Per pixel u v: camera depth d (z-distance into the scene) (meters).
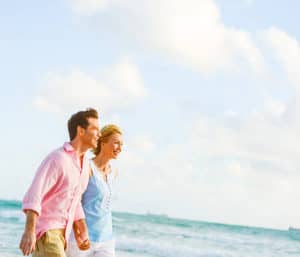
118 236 31.98
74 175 4.77
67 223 4.76
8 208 35.06
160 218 36.28
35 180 4.57
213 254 31.22
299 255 34.91
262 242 35.03
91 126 4.89
